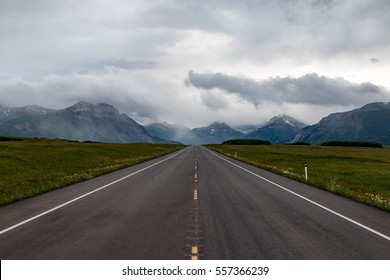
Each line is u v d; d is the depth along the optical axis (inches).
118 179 845.2
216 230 347.6
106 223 378.9
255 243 303.4
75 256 270.7
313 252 282.8
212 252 279.3
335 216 428.8
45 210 457.1
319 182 805.2
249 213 436.8
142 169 1155.3
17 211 452.4
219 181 808.9
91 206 484.1
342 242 310.8
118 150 2652.6
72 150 2092.8
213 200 536.1
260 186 725.3
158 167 1246.3
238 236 325.4
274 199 555.2
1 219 404.2
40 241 309.3
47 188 652.7
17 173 984.3
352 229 360.8
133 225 368.8
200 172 1043.9
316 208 482.0
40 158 1440.7
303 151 3543.3
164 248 288.2
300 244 302.8
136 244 298.8
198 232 339.0
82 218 405.7
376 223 392.8
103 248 288.5
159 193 610.2
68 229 351.9
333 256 274.4
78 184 748.6
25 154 1530.5
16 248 290.2
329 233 342.0
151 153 2620.6
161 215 422.0
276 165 1541.6
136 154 2400.3
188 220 394.0
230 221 390.0
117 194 598.5
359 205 518.0
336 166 1535.4
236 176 933.8
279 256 272.4
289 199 558.9
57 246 294.4
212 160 1732.3
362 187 814.5
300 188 703.7
